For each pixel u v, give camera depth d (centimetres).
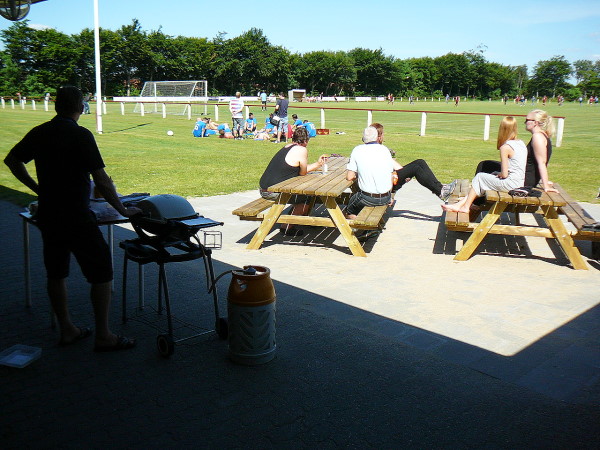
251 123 2547
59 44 10500
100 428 311
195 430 310
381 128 811
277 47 13662
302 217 691
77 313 480
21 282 558
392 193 900
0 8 741
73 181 370
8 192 1063
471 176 1345
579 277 608
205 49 12706
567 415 332
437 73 17200
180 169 1416
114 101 6562
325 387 360
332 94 15788
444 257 683
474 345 430
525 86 19525
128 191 1082
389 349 420
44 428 310
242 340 385
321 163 841
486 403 344
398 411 332
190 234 404
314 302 520
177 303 510
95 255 388
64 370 380
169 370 382
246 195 1076
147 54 11606
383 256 685
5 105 5419
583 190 1176
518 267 645
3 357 391
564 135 2841
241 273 385
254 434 306
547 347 428
